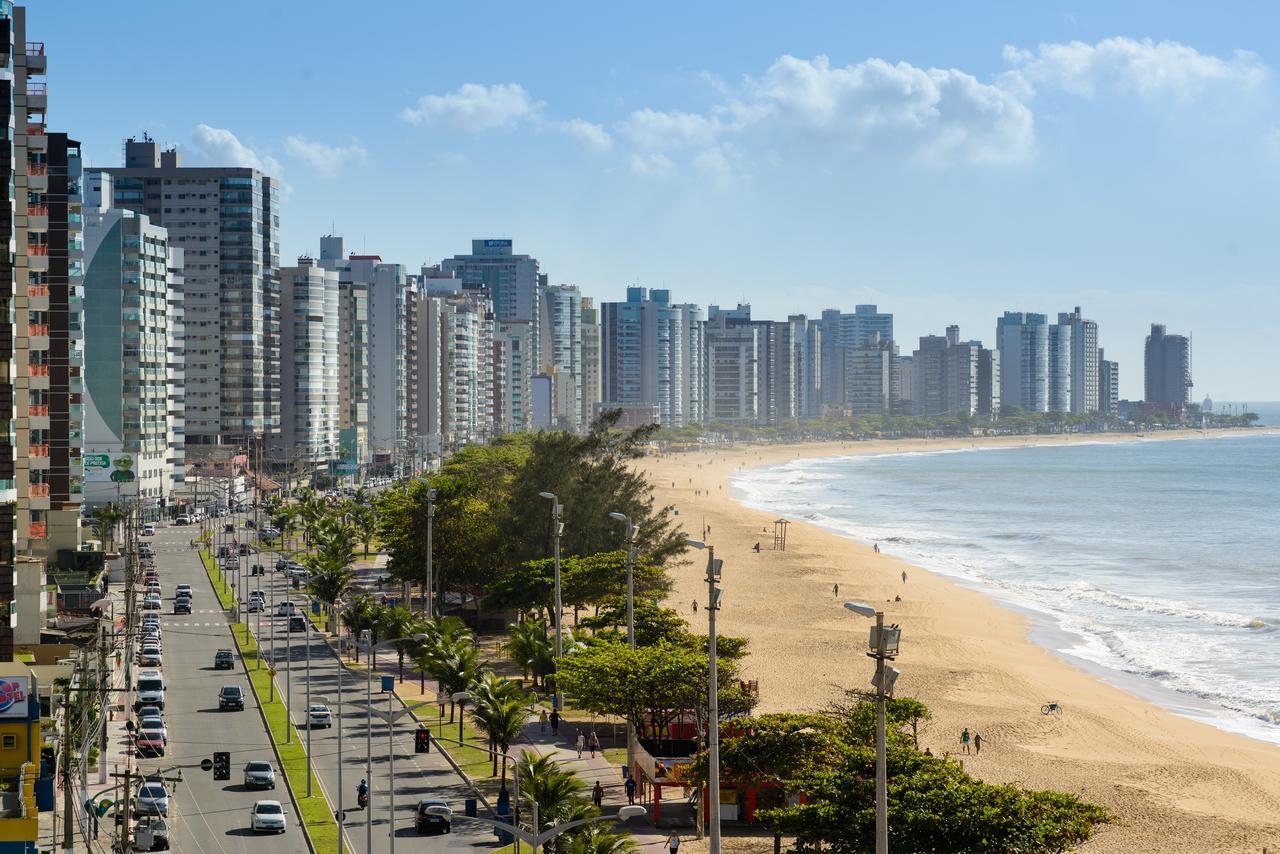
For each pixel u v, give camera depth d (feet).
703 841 266.57
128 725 307.78
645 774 288.10
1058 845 209.77
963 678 466.70
